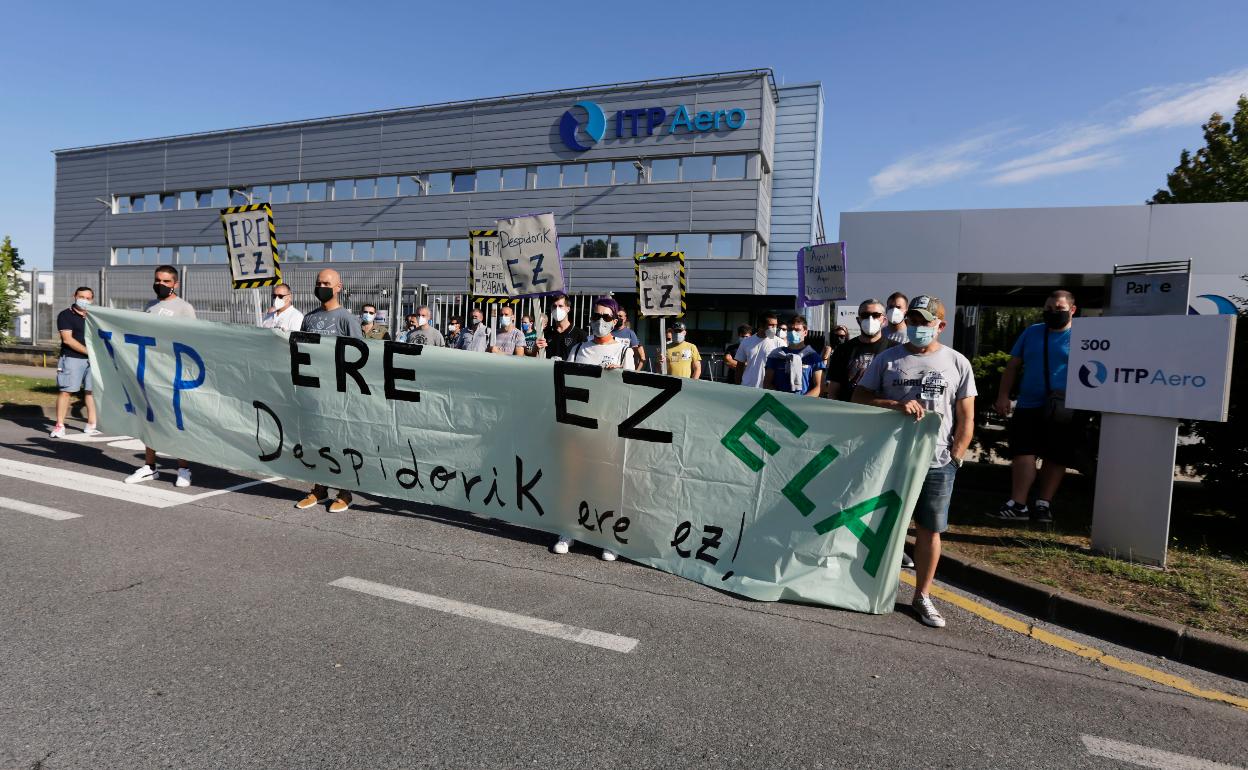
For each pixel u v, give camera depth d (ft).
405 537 15.12
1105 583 13.12
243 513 16.35
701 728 8.09
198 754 7.11
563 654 9.85
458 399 16.01
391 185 92.94
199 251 104.99
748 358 27.09
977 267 45.47
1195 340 13.53
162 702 8.05
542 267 26.61
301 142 97.04
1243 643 10.52
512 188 86.43
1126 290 17.07
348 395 16.89
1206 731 8.69
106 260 112.06
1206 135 67.77
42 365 55.26
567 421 14.98
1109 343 14.75
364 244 94.68
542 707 8.38
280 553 13.60
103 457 21.89
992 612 12.60
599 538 14.62
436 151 89.51
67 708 7.84
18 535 13.92
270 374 17.66
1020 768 7.63
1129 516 14.55
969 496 21.22
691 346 29.17
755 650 10.34
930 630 11.60
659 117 78.84
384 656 9.48
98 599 10.93
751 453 13.37
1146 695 9.61
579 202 82.74
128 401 19.22
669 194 79.10
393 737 7.58
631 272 80.79
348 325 17.60
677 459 13.96
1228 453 17.52
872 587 12.23
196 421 18.37
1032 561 14.35
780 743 7.86
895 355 12.59
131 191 108.88
